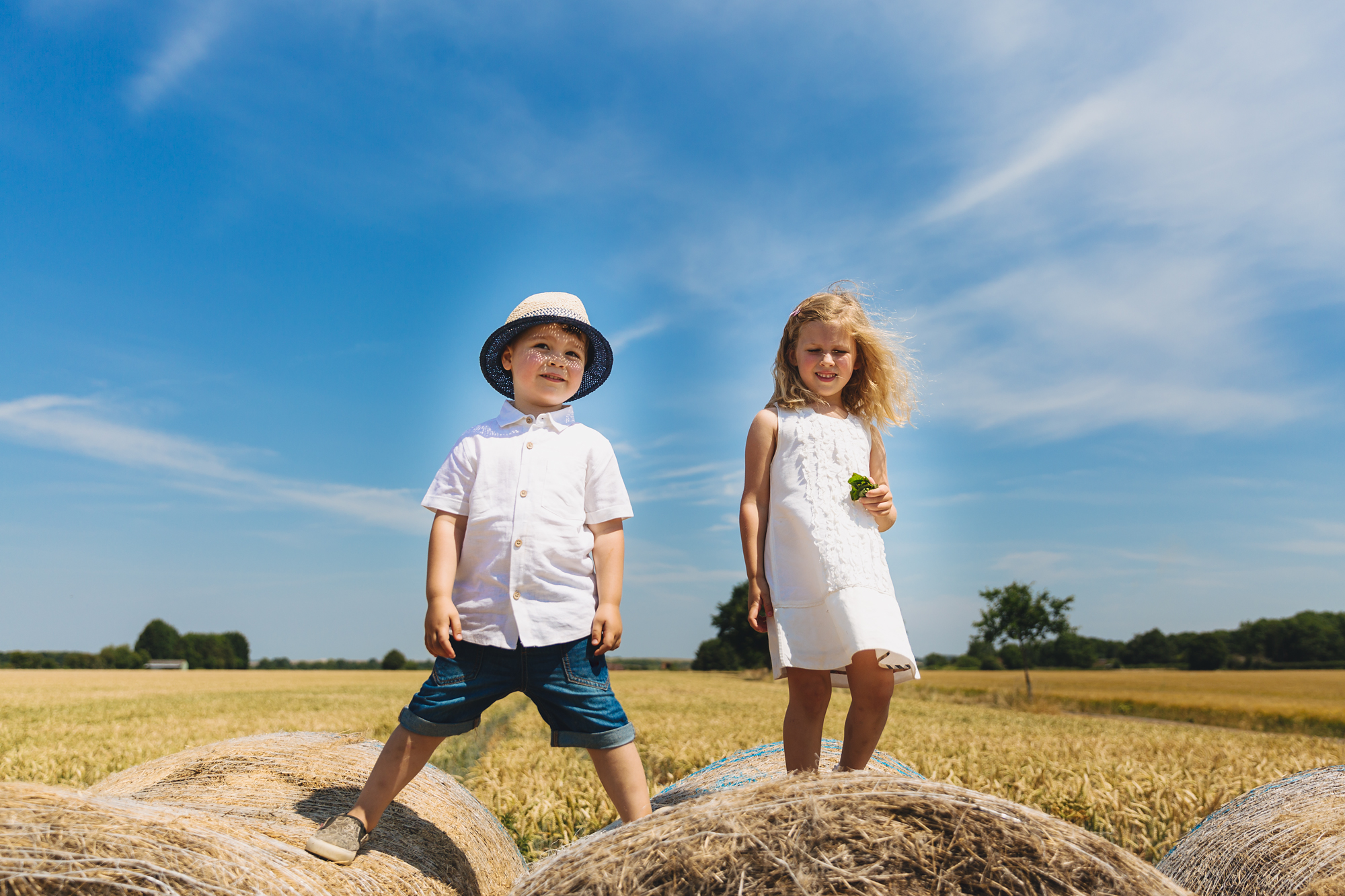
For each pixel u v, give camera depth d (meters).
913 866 1.45
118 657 86.19
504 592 2.62
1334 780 2.83
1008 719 22.53
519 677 2.59
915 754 8.98
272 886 1.87
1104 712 34.25
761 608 3.03
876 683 2.77
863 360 3.37
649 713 17.42
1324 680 53.09
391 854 2.45
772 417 3.19
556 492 2.80
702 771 3.98
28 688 33.44
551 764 7.80
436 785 3.21
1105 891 1.41
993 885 1.41
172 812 1.99
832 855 1.47
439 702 2.48
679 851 1.56
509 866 3.26
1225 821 2.94
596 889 1.57
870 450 3.27
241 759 3.07
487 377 3.24
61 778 7.80
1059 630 38.47
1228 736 17.73
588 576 2.80
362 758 3.17
